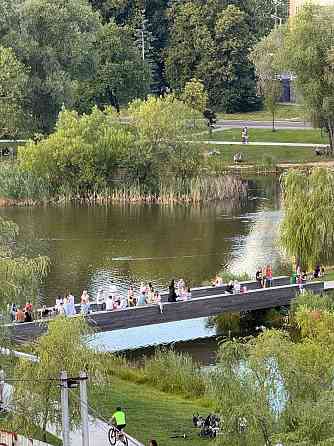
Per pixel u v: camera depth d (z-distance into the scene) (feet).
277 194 450.30
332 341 218.38
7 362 177.47
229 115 647.56
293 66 500.33
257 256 338.95
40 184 437.17
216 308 270.26
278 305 277.85
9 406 168.45
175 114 449.06
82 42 545.44
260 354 156.04
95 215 412.57
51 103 527.40
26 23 531.50
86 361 169.07
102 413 187.11
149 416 193.98
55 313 253.44
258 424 150.00
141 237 370.12
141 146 443.73
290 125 599.57
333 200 306.96
